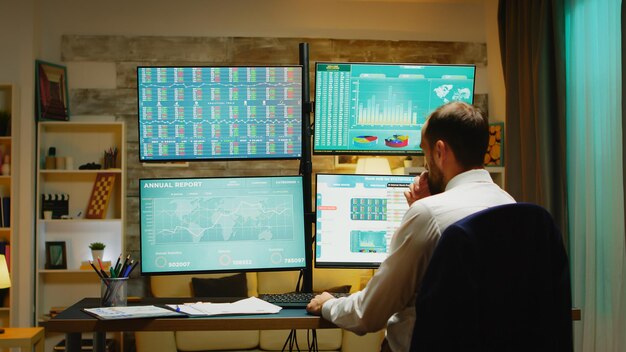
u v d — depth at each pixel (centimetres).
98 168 547
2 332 410
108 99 561
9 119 544
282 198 300
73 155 559
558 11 412
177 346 470
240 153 339
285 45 568
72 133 560
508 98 482
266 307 244
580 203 403
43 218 550
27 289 531
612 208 372
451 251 167
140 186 293
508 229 172
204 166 566
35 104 548
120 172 544
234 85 334
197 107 336
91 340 509
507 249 171
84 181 560
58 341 540
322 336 476
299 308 251
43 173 554
